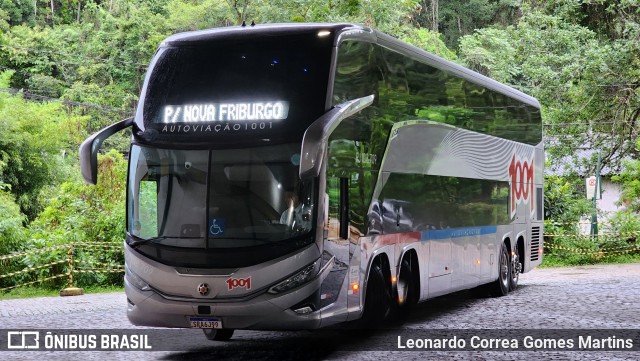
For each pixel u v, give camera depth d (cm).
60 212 2467
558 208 3170
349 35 1150
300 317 1034
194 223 1048
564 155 4028
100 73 6450
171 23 6481
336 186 1111
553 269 2841
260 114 1066
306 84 1075
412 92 1394
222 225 1040
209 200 1047
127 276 1084
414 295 1405
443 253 1530
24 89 6494
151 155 1082
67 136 4338
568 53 4097
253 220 1038
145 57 6494
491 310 1617
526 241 2116
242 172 1048
